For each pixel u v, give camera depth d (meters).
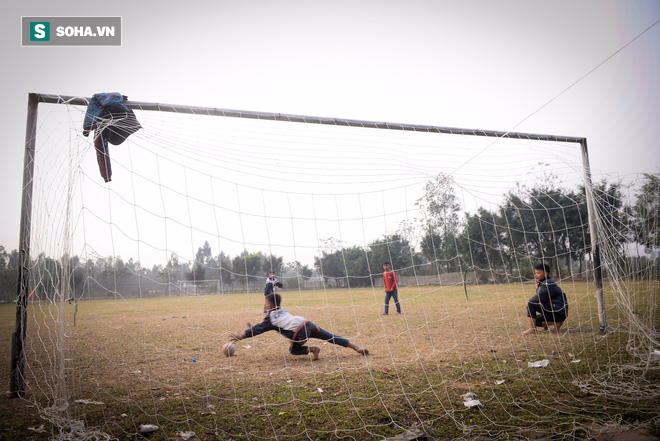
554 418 2.71
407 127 5.39
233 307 14.80
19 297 3.67
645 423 2.55
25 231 3.78
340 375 3.96
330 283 26.86
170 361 4.90
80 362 4.94
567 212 16.97
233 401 3.26
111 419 2.92
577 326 6.56
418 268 24.30
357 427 2.63
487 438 2.41
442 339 5.85
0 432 2.72
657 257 6.05
